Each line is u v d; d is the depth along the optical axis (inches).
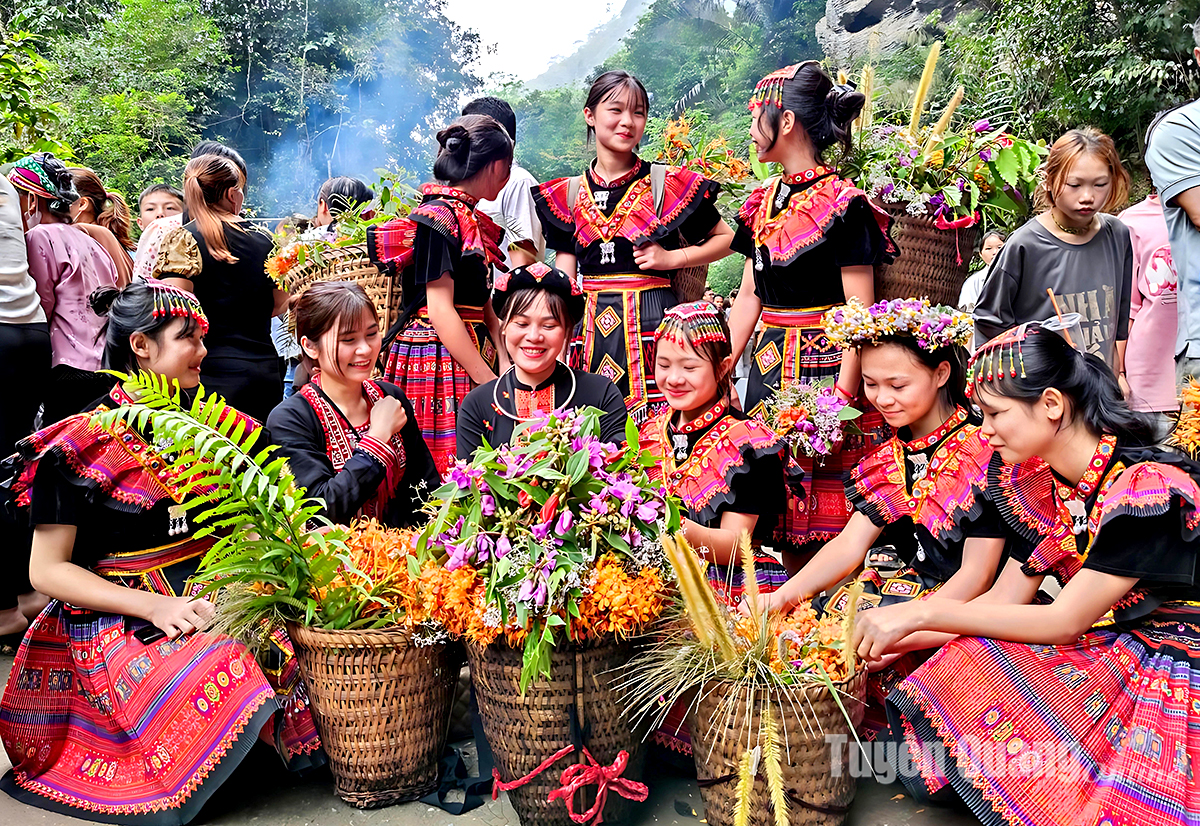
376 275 156.3
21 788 113.4
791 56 937.5
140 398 108.9
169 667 107.3
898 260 142.4
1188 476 89.7
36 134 256.5
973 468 109.3
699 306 120.0
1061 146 154.4
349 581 106.5
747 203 145.5
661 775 114.1
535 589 94.0
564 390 121.0
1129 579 89.8
